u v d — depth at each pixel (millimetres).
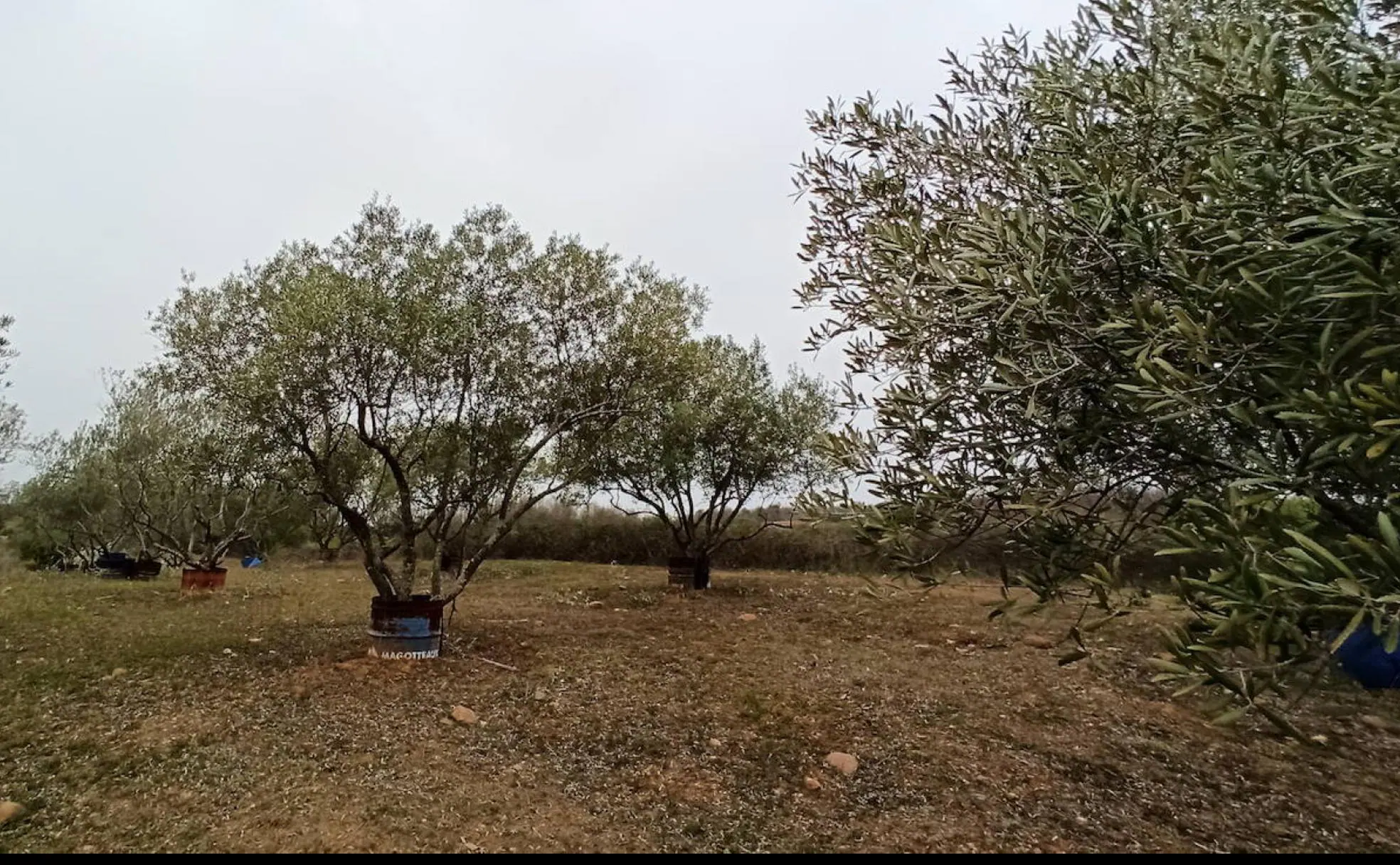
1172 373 1590
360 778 4617
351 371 7023
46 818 4039
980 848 3988
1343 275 1533
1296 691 5363
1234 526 1470
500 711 5973
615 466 12922
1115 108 2266
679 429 12703
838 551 18125
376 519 11000
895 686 6988
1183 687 1541
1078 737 5781
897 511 2211
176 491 13562
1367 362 1517
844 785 4820
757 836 4082
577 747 5312
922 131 2885
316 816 4082
